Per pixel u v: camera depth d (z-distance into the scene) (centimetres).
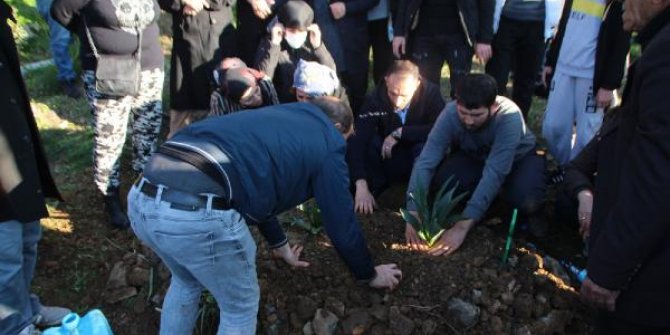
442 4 427
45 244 335
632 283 201
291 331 282
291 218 331
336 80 358
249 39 454
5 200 230
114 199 350
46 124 482
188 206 196
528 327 282
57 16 318
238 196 204
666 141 168
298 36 399
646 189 173
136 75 326
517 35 458
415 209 314
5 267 237
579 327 291
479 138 321
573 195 291
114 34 316
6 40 236
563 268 316
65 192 385
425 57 445
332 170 217
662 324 200
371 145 382
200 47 407
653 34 193
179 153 202
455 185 331
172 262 222
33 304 278
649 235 177
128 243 339
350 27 453
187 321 241
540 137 485
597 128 360
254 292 229
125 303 303
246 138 207
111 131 334
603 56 334
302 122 220
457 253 304
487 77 290
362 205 342
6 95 228
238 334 231
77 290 313
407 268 298
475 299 284
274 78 418
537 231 348
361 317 280
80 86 549
